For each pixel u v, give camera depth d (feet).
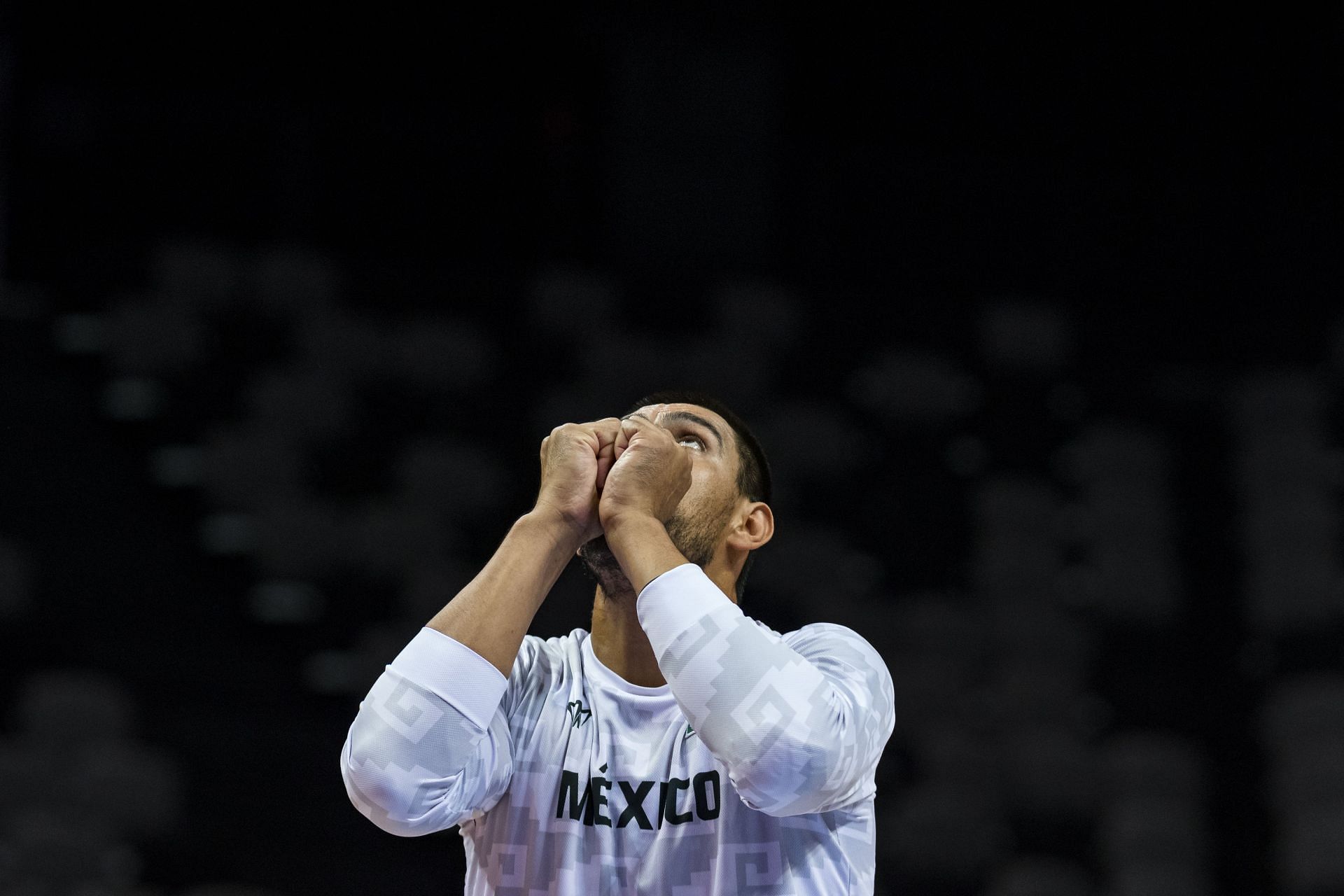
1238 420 86.58
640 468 17.17
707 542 18.37
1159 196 93.76
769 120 86.58
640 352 81.87
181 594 66.28
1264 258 91.15
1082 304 91.45
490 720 15.96
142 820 57.16
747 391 82.64
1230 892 68.69
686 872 15.89
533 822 16.48
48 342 74.08
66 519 67.15
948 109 92.79
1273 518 82.07
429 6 85.87
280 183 83.30
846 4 90.02
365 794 15.57
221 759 59.57
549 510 17.21
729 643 15.28
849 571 76.89
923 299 89.30
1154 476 84.69
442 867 57.82
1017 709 72.59
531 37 86.38
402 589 69.15
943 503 81.41
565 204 85.66
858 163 90.89
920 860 65.87
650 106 84.99
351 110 84.84
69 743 58.90
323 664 64.34
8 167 79.10
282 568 68.13
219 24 83.82
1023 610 77.36
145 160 81.66
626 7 85.35
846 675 16.55
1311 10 90.17
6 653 61.72
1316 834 68.49
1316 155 90.63
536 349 81.15
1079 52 93.30
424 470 74.79
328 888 56.44
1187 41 93.09
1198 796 70.79
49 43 81.41
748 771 14.84
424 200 84.99
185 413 73.51
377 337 79.05
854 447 82.28
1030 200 92.68
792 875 15.88
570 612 65.87
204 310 77.61
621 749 16.79
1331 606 78.13
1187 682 76.38
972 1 91.25
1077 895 65.87
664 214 84.79
